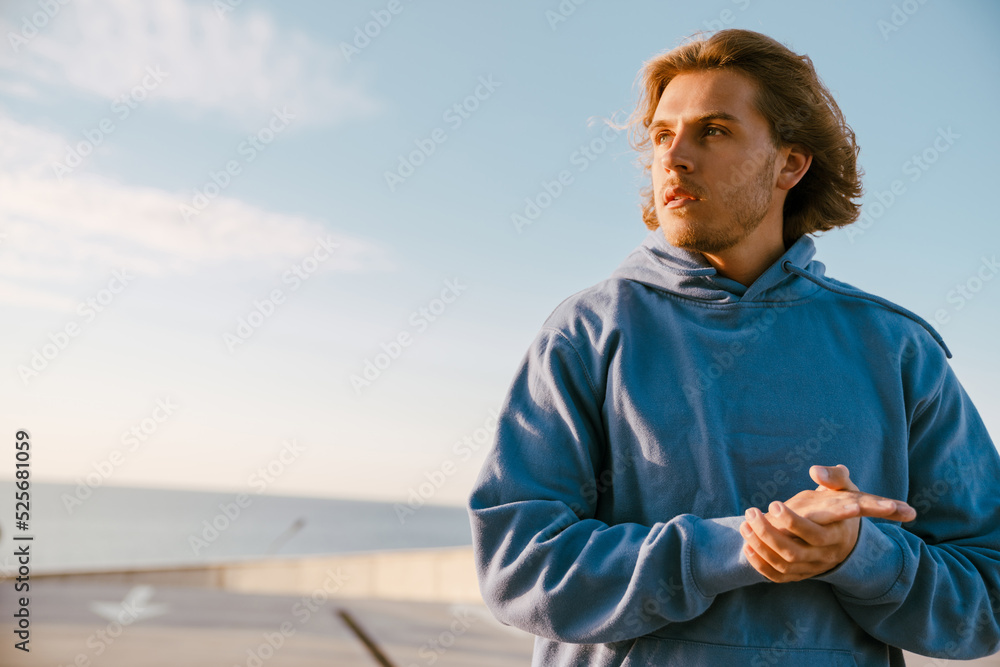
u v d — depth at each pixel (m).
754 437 1.13
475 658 4.98
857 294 1.28
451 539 117.31
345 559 8.66
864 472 1.14
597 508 1.21
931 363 1.27
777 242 1.33
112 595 6.91
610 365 1.20
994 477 1.29
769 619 1.06
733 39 1.24
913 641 1.08
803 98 1.28
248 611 6.51
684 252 1.29
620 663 1.09
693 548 0.98
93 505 120.50
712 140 1.21
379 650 5.02
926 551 1.09
